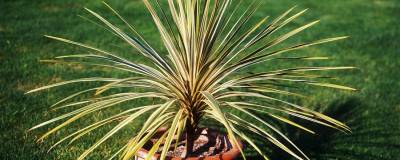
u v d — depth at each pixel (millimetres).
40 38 6516
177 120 2631
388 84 5883
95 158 3846
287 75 2936
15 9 7781
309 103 5156
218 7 2941
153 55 2994
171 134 2518
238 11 8555
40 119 4410
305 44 2906
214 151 3215
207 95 2637
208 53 2877
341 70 6227
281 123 4656
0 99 4719
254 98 5137
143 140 2490
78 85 5180
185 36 2824
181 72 2914
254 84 3074
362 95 5480
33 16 7484
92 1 8633
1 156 3775
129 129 4359
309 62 6391
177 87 2885
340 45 7219
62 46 6316
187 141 3051
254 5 9008
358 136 4531
